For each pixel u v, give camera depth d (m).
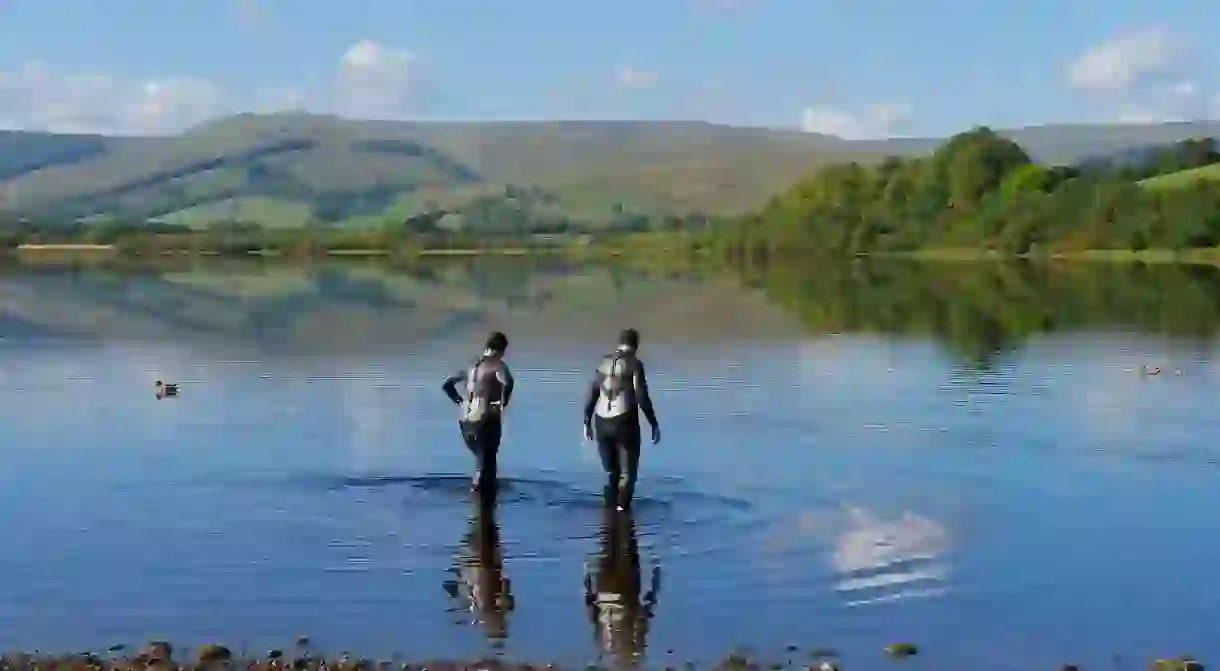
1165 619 14.91
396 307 66.19
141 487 21.75
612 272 113.69
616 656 13.73
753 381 35.72
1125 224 135.12
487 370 20.95
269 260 155.75
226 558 17.33
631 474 19.95
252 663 13.49
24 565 17.03
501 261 150.38
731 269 119.94
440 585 16.12
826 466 23.36
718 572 16.61
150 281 96.81
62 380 35.97
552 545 17.89
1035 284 85.81
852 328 52.53
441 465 23.55
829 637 14.26
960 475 22.67
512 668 13.24
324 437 26.53
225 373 37.47
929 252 153.00
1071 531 18.75
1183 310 61.62
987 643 14.11
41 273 112.25
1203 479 22.30
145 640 14.30
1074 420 28.61
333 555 17.47
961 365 39.59
